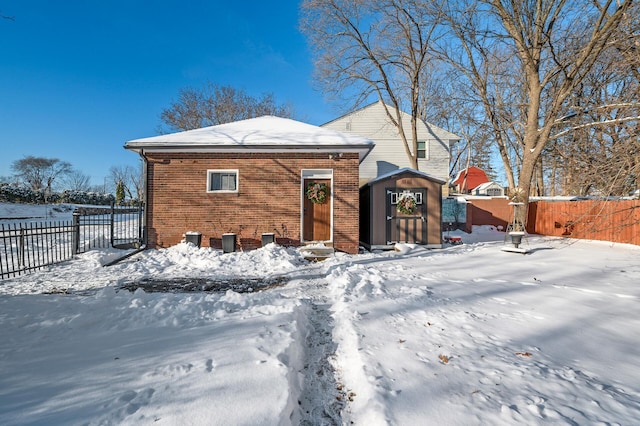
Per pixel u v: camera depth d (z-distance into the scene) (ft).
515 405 7.26
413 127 62.28
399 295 16.57
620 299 16.49
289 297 17.08
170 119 101.71
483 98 53.01
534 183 84.84
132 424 6.28
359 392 8.23
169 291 19.06
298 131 36.99
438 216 36.06
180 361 8.98
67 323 11.62
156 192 33.12
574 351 10.41
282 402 7.08
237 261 27.84
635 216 35.60
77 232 29.17
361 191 40.52
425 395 7.59
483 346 10.55
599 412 7.07
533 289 18.38
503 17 42.55
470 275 22.13
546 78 42.47
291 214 33.35
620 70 28.02
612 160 22.43
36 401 7.06
